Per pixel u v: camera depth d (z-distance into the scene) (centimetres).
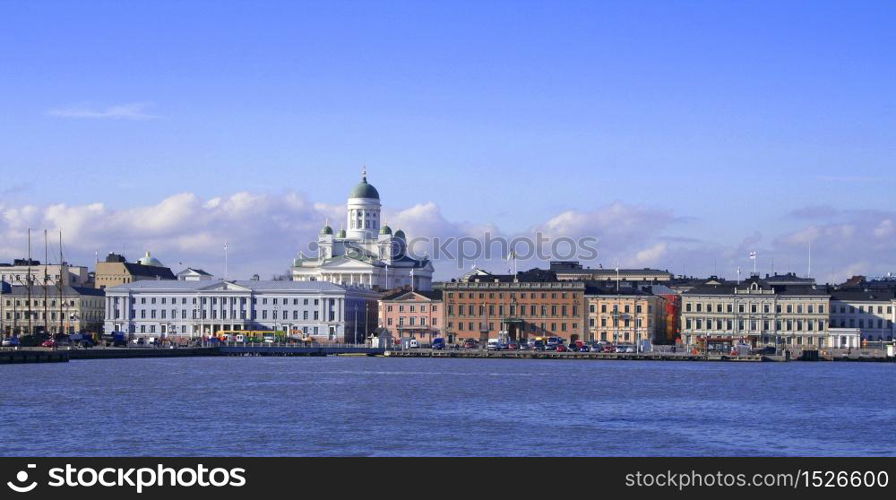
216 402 16350
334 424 13900
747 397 17962
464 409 15650
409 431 13338
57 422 13888
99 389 18300
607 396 17888
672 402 16950
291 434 13050
